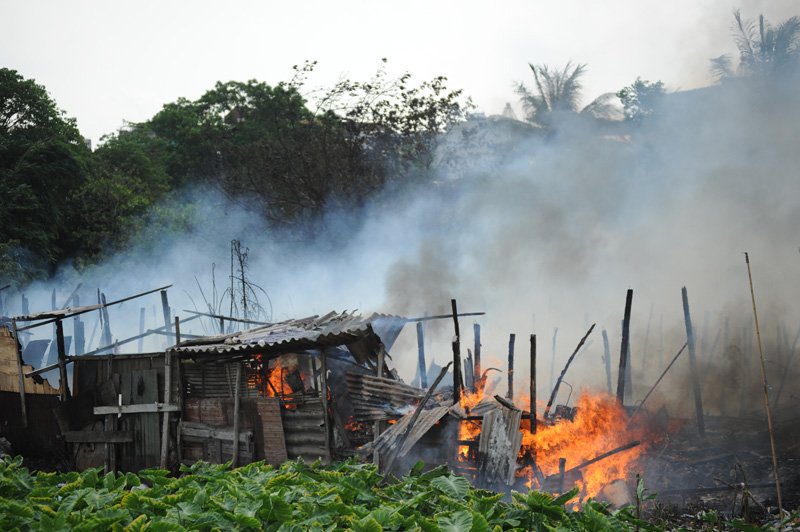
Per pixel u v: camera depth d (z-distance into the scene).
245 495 16.41
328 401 28.77
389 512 15.42
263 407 29.05
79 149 80.44
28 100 72.81
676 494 25.16
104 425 30.97
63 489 18.16
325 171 67.56
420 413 26.17
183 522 15.58
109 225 76.44
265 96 97.94
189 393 30.34
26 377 31.97
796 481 25.42
